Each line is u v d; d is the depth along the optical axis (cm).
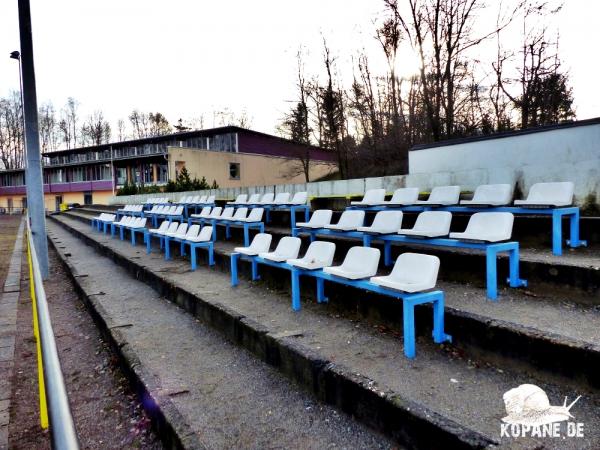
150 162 3359
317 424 264
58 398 113
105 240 1225
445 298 387
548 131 643
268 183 3139
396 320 374
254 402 295
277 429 260
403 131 1817
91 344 481
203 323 486
